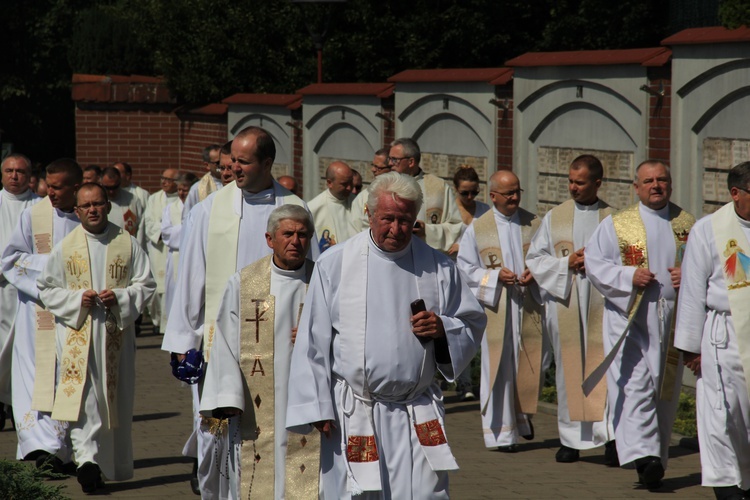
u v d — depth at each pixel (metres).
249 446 12.73
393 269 11.12
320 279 11.21
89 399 16.61
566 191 27.53
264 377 12.71
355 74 46.78
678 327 15.11
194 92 48.09
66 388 16.61
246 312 12.73
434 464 11.02
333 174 24.44
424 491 11.05
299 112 40.66
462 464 18.28
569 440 18.47
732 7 21.95
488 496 15.95
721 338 14.70
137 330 35.50
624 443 16.64
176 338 14.35
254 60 47.09
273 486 12.67
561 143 27.59
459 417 22.31
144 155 51.03
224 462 13.27
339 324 11.09
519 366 19.56
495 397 19.28
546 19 45.34
